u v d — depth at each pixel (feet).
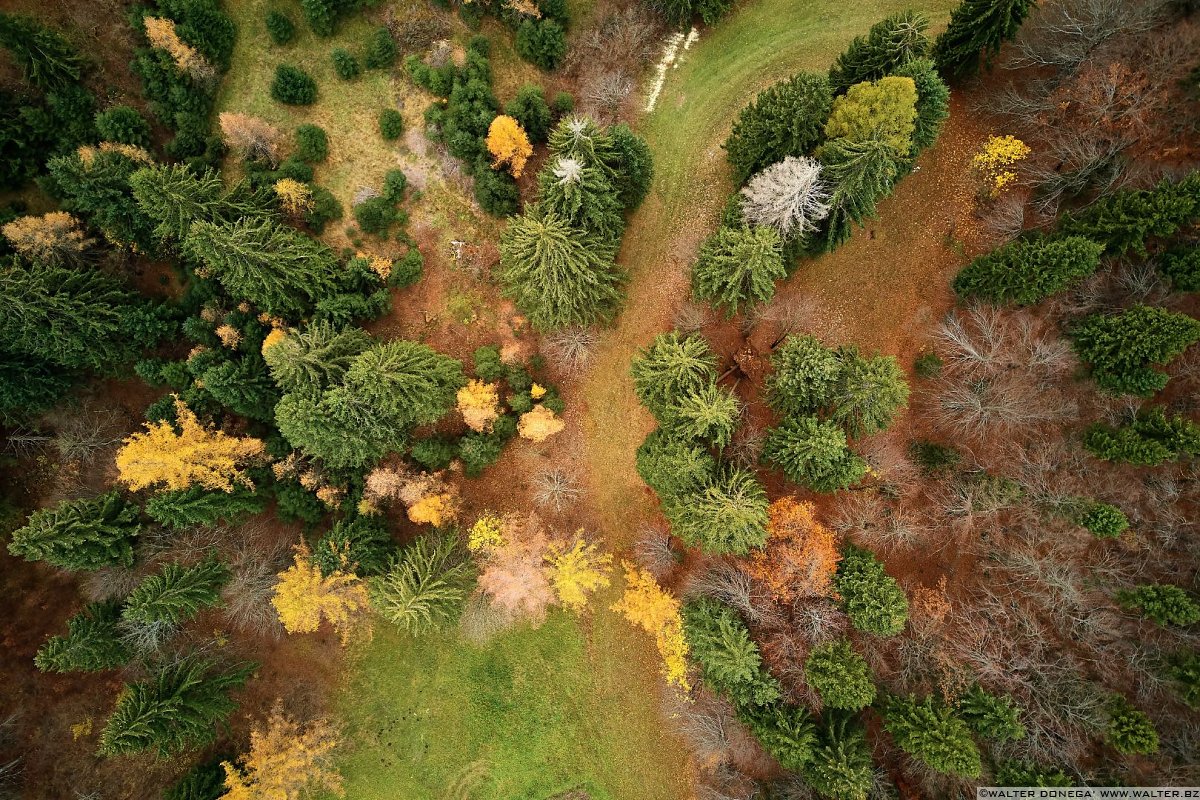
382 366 102.01
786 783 115.03
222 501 110.11
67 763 121.49
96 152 107.04
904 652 108.99
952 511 114.83
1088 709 105.40
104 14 112.98
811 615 106.32
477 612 125.80
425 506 119.34
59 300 101.86
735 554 114.52
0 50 106.93
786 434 104.73
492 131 116.88
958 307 122.21
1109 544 111.75
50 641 105.50
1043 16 115.34
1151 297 105.09
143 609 101.40
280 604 109.81
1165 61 104.83
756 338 126.00
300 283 108.58
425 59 123.44
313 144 120.88
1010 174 117.39
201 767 120.98
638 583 121.60
